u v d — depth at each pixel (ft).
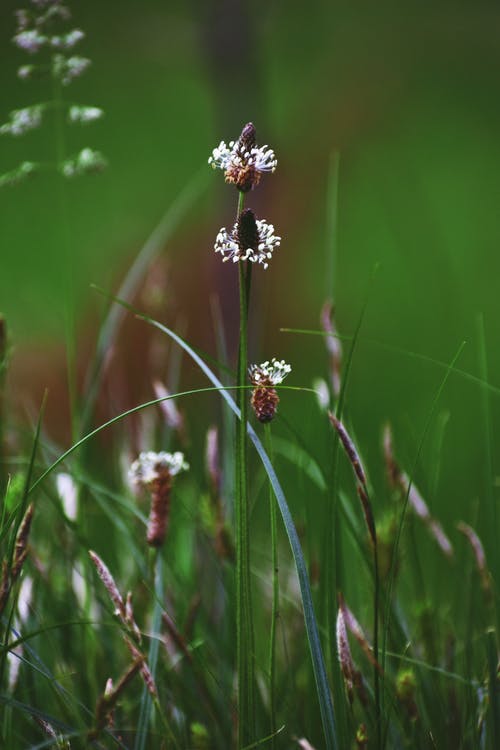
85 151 4.00
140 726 3.73
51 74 4.00
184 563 4.32
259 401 3.57
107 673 3.98
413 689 3.72
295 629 4.09
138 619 3.98
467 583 4.11
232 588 3.94
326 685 3.53
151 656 3.76
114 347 4.35
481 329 3.87
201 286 10.21
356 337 3.66
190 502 4.24
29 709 3.60
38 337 9.09
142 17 7.66
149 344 6.57
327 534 3.75
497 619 3.88
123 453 4.37
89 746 3.72
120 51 8.87
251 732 3.61
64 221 4.08
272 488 3.56
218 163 3.52
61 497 4.03
